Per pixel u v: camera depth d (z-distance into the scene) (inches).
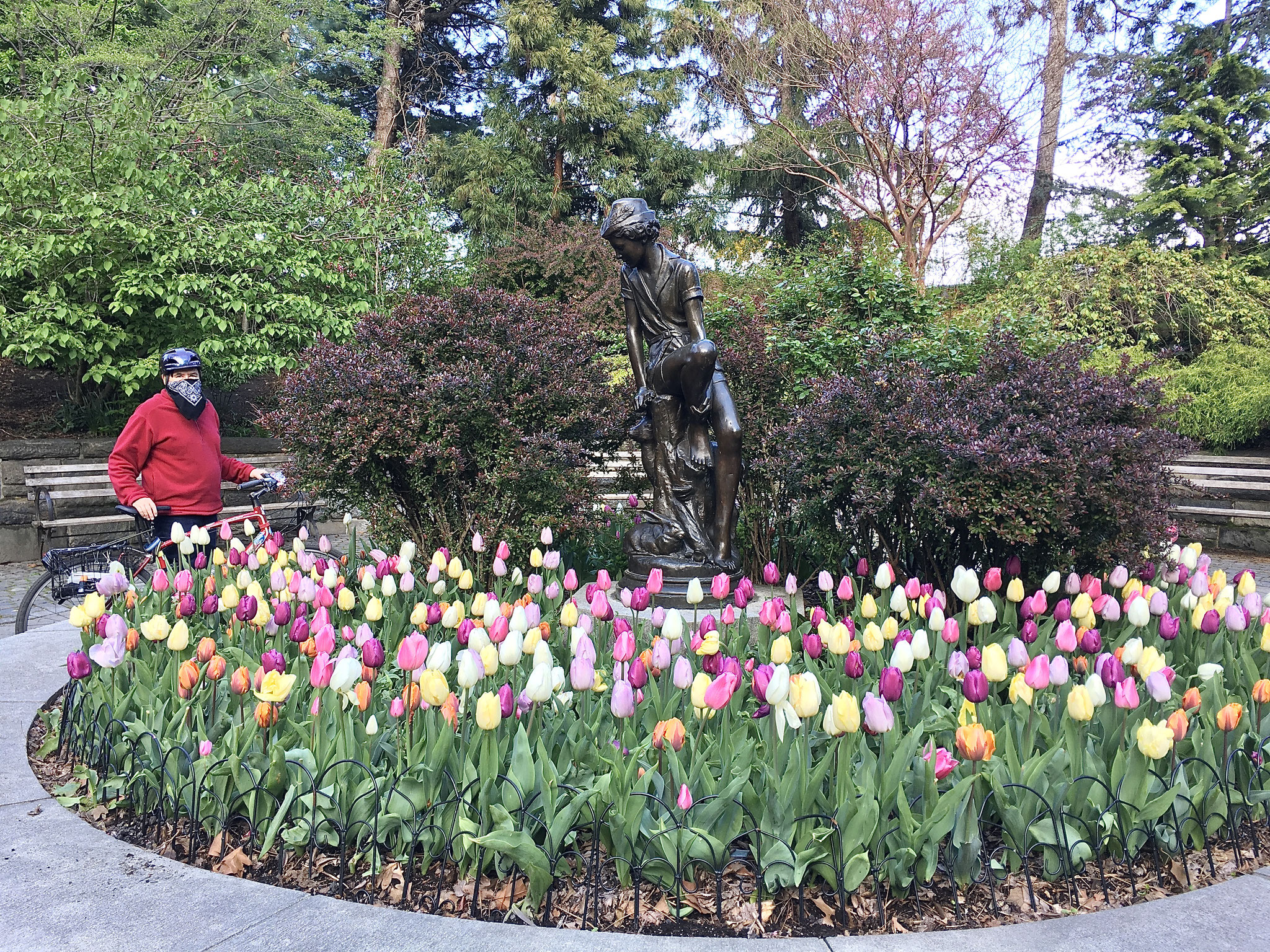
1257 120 723.4
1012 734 104.5
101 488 392.5
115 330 383.2
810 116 741.9
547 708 115.7
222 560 190.7
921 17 621.9
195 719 112.9
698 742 104.4
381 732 110.0
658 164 847.1
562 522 212.5
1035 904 89.8
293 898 86.7
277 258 414.6
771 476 223.9
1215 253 665.0
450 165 802.8
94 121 370.3
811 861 89.0
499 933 80.6
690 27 776.9
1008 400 202.2
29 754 130.9
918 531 198.7
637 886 87.1
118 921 82.5
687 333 196.9
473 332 235.1
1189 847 100.3
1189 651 143.9
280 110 527.5
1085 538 185.9
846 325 349.7
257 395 523.2
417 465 211.2
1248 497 389.7
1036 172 775.7
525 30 803.4
